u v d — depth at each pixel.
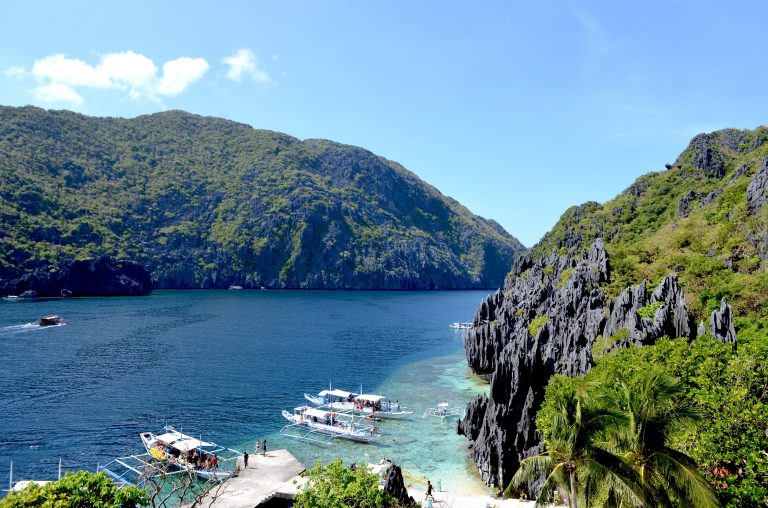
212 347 135.50
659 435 27.23
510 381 60.78
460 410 85.25
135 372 104.31
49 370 103.19
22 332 146.50
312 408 79.44
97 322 171.25
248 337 154.50
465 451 66.50
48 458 61.38
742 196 111.31
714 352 45.56
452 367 121.38
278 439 70.38
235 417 79.00
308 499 33.97
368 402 84.94
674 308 67.25
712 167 173.88
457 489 55.44
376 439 70.88
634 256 109.12
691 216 122.56
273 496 47.97
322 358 127.62
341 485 33.75
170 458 58.22
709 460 33.81
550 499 28.92
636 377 44.41
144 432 70.62
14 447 64.31
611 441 28.70
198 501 36.44
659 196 179.75
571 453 26.58
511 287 166.62
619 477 25.09
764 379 40.03
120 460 61.09
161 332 156.00
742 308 70.75
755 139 180.12
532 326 103.19
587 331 80.31
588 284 102.31
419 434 73.19
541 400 58.84
